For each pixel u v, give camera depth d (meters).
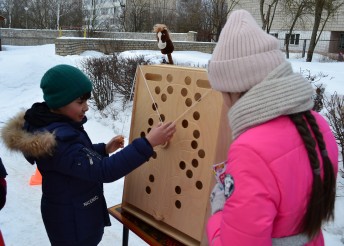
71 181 1.68
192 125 1.57
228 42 1.07
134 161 1.55
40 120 1.64
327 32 22.20
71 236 1.72
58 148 1.58
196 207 1.58
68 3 31.09
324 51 22.39
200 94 1.55
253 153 0.97
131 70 6.05
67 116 1.68
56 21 31.08
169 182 1.69
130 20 27.88
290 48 23.50
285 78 1.01
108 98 6.11
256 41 1.05
